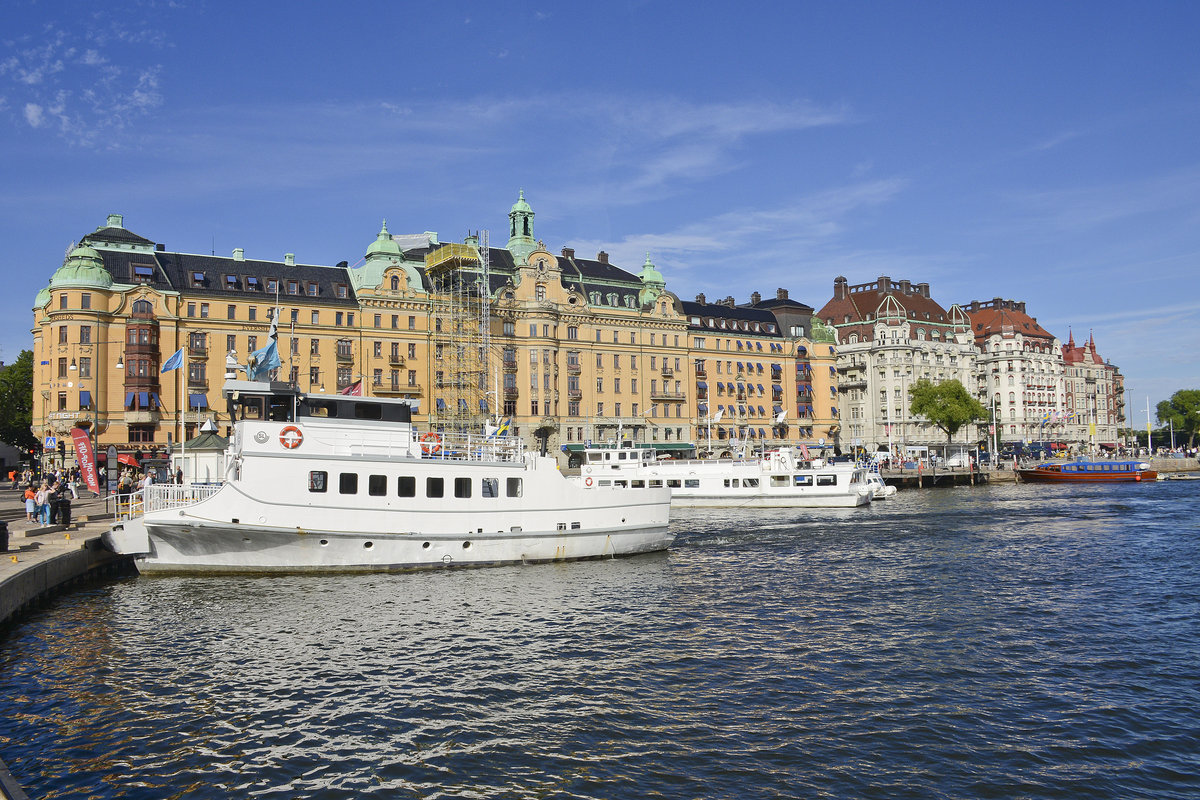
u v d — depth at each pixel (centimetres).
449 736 2062
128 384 8944
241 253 10200
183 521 3616
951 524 6575
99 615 3156
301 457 3734
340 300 10294
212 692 2362
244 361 9606
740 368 13925
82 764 1905
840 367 16838
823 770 1875
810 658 2705
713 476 8169
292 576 3784
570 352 11938
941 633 3022
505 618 3212
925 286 18362
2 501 6003
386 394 10381
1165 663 2652
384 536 3875
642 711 2230
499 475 4159
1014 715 2206
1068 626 3123
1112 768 1897
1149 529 6119
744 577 4103
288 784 1809
